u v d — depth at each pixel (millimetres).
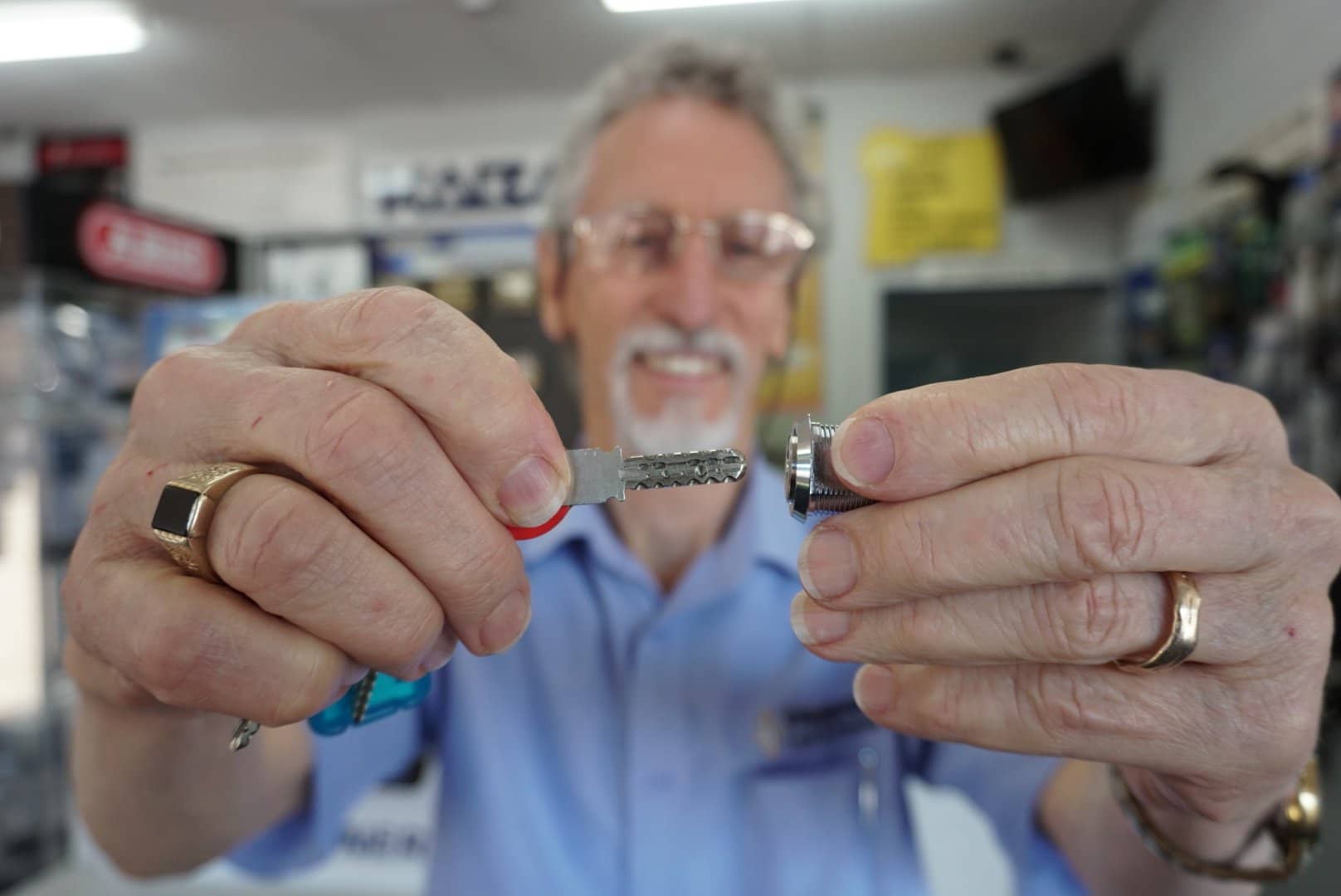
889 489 183
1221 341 836
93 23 1185
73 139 1563
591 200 469
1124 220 1245
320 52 1274
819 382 1343
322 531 171
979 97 1299
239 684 177
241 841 311
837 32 1176
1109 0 1089
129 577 182
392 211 1485
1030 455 180
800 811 380
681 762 384
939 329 1338
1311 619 183
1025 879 351
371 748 372
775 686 396
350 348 179
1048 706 193
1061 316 1308
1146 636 182
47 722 843
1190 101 994
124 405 968
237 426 179
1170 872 274
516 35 1215
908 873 383
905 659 194
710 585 403
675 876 371
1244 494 177
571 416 541
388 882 704
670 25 1177
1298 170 713
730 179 448
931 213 1319
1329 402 638
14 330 865
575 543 432
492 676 410
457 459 179
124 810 258
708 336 449
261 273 1501
